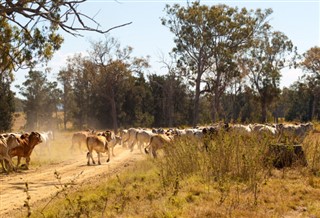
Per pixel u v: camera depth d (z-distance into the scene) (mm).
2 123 60344
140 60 71125
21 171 19344
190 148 14547
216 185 11883
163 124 84125
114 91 75312
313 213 9172
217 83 62938
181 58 63000
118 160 24156
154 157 19625
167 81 77812
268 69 67562
